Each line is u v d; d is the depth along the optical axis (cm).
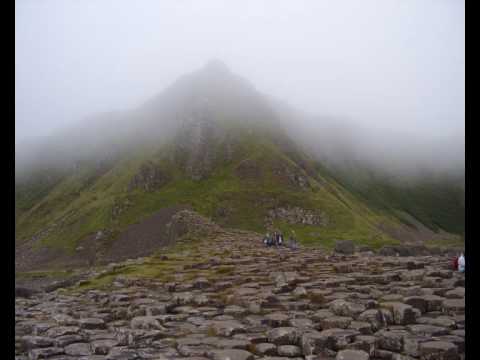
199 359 1073
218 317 1526
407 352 1102
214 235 6047
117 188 17300
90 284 2744
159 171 17462
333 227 13488
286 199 15000
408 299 1479
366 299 1597
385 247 4056
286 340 1216
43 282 7881
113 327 1495
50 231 15475
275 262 3011
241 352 1095
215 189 15988
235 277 2358
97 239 12900
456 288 1677
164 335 1321
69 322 1512
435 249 4116
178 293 2048
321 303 1623
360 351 1060
